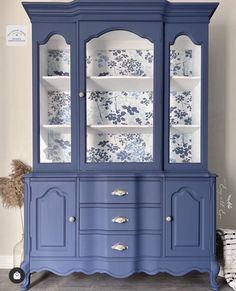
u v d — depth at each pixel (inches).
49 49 95.7
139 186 85.0
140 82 93.7
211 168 105.4
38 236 85.2
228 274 89.0
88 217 84.8
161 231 84.9
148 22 87.1
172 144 95.4
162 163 88.2
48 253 85.0
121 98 100.4
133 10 86.0
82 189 84.7
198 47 90.8
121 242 84.4
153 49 88.3
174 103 98.8
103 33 87.7
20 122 104.4
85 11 85.7
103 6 85.3
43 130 91.7
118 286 89.5
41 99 91.0
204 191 85.2
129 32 88.8
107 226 84.3
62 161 90.5
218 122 105.3
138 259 84.9
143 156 98.2
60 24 87.8
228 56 104.9
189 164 88.8
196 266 85.3
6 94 104.0
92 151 93.7
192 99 97.7
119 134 98.6
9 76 103.8
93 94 98.0
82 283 91.5
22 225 104.7
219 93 105.0
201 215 85.4
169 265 85.0
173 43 88.3
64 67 96.9
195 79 91.0
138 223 84.7
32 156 94.3
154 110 87.9
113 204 84.4
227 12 105.0
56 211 84.8
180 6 86.0
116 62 99.8
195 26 88.2
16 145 104.5
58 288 88.0
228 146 105.3
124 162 88.7
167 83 88.2
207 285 90.2
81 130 87.6
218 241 93.4
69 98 97.6
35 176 84.7
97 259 85.1
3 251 104.5
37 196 84.9
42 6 85.6
